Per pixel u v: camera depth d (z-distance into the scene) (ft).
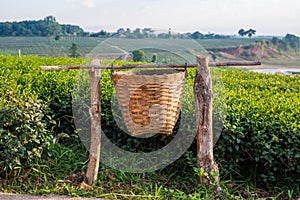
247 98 18.39
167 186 14.53
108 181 14.56
